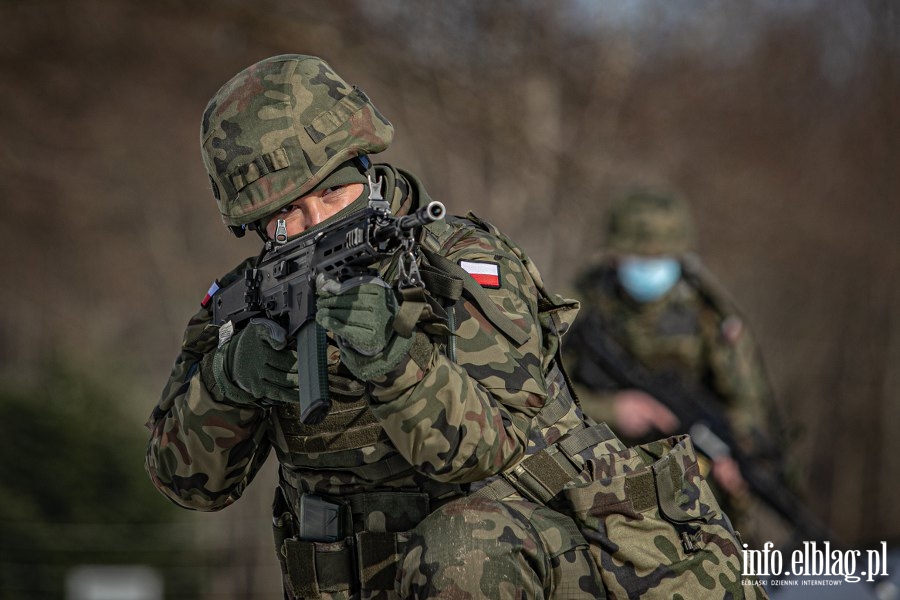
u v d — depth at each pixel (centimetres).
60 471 2669
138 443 2798
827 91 5750
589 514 684
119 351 5756
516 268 680
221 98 689
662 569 680
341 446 678
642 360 1570
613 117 4100
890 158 5706
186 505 746
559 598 676
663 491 693
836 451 5997
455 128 3691
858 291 5931
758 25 5234
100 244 5594
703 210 4794
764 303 6084
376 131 687
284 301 652
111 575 2653
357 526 692
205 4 3484
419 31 3481
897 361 5950
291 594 734
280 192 667
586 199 3762
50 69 4334
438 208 564
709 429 1489
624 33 4062
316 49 3434
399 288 605
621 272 1570
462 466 614
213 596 3119
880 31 5672
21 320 6825
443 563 645
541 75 3756
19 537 2605
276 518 747
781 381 6012
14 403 2659
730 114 4966
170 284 5900
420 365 602
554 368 724
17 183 4712
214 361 690
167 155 5066
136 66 4441
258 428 721
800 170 5544
